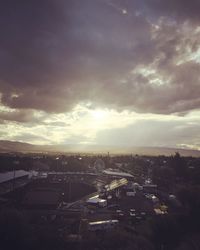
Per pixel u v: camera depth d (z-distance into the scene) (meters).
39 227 48.03
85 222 54.19
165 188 92.88
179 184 95.25
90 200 70.06
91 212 61.94
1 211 49.03
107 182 106.31
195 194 69.19
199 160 152.00
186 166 120.69
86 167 154.50
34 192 71.25
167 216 58.44
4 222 45.41
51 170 139.12
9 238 43.97
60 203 68.50
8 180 85.06
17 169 122.31
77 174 123.94
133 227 53.62
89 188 89.88
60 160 168.12
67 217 57.66
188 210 64.31
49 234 45.47
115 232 46.19
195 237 54.84
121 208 66.44
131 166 160.00
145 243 45.00
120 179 107.62
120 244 43.72
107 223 51.31
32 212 56.94
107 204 70.44
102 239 45.56
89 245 43.66
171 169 115.56
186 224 59.94
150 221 55.53
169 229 54.69
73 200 75.50
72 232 48.84
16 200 69.94
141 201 73.88
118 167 164.12
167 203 74.25
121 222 56.16
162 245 50.28
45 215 56.91
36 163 144.25
